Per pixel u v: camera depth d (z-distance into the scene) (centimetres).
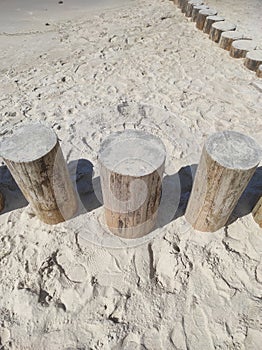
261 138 305
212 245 207
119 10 743
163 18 655
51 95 377
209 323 170
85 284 188
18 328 169
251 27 585
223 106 354
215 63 450
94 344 163
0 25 648
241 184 172
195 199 198
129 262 199
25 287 186
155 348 161
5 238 214
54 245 209
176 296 182
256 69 422
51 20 679
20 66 456
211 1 762
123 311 176
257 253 202
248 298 180
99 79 411
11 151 173
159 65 445
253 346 161
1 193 232
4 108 353
